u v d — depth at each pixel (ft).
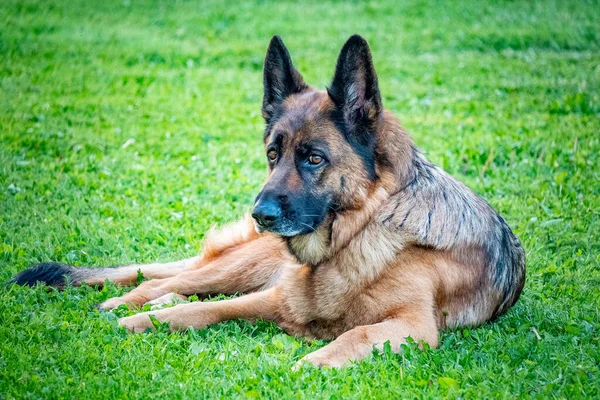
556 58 53.47
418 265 17.47
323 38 62.54
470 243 18.25
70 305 18.69
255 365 15.58
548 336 17.13
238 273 20.89
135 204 27.04
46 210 26.16
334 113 17.70
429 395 14.30
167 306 19.19
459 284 17.97
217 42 61.82
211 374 15.20
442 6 72.02
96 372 15.11
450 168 31.32
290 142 17.78
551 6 68.69
